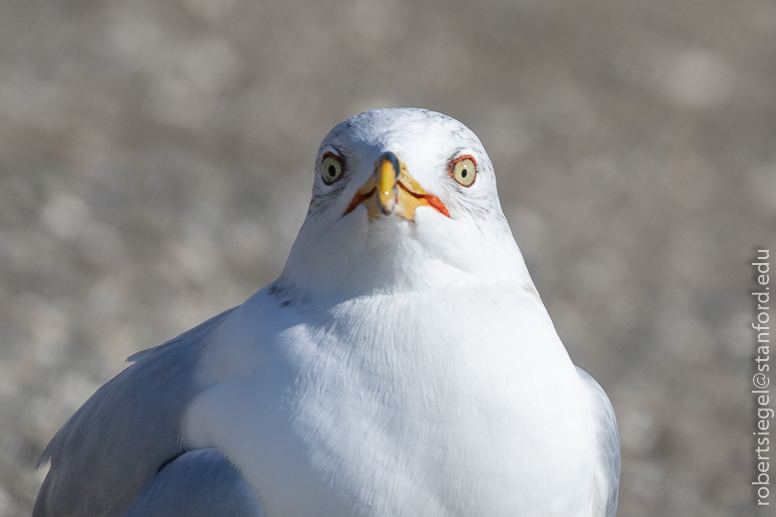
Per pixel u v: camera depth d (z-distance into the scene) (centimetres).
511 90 1975
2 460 863
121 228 1323
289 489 453
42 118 1562
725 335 1379
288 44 1994
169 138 1590
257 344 484
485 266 500
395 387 454
